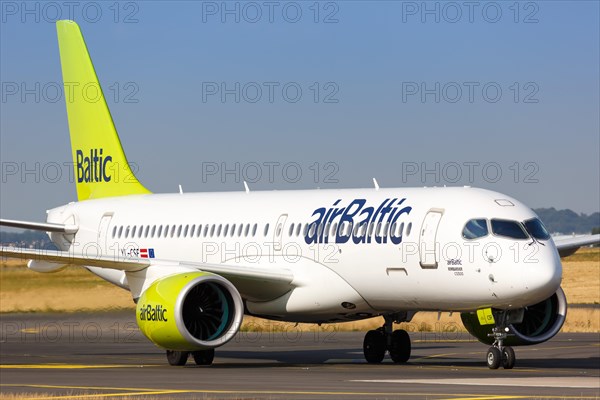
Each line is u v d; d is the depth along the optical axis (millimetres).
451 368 88750
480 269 85000
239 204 106688
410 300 91312
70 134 127812
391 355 99562
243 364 97250
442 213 88562
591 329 153750
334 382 72750
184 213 111062
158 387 70375
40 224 119688
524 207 88312
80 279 137250
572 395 63000
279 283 96312
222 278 90062
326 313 97188
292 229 98750
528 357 104875
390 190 95688
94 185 125188
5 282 137875
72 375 81812
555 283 83375
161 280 91188
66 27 127375
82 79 126125
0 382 75500
